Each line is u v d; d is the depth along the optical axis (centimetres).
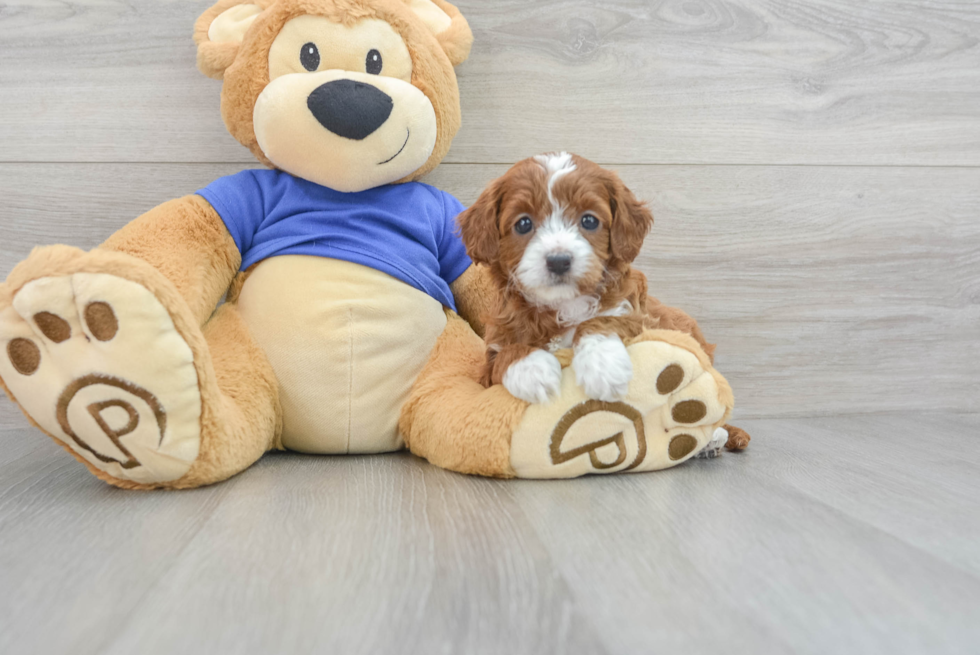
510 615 86
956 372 237
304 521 121
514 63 210
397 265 173
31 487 144
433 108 175
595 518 123
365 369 168
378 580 96
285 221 175
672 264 221
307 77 161
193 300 159
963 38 228
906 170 229
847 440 196
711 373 151
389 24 168
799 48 221
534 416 144
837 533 117
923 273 233
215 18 179
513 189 145
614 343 142
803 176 224
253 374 161
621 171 217
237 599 90
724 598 91
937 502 136
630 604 89
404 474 154
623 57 214
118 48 199
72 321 127
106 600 90
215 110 203
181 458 138
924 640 81
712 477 154
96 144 200
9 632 82
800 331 229
